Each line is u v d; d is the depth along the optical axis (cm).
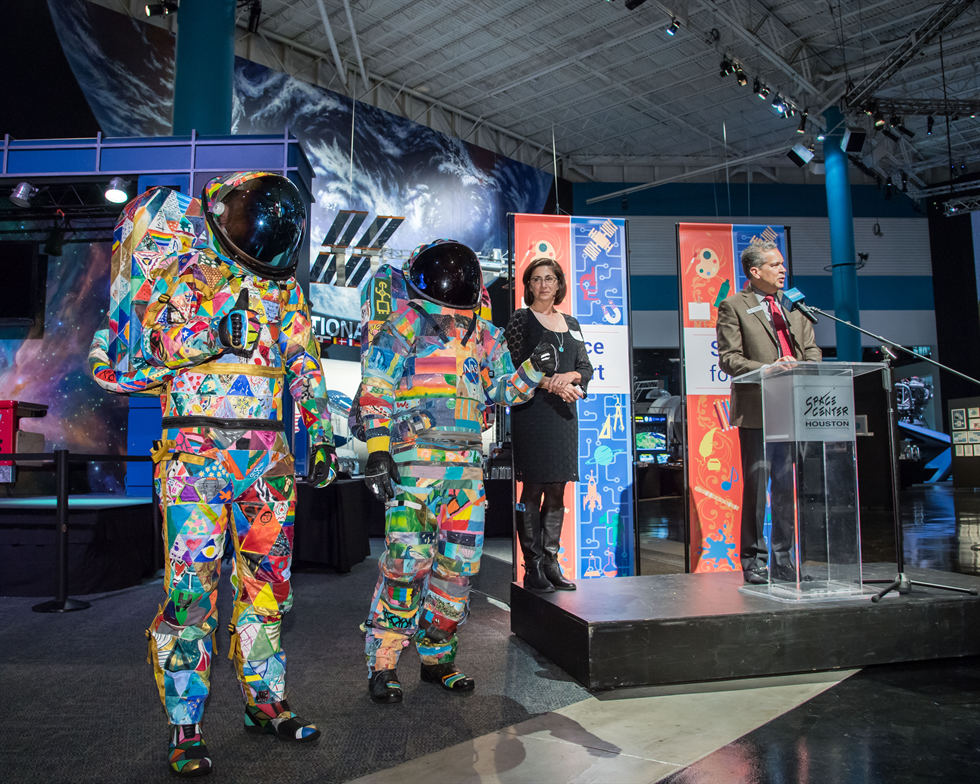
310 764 165
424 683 231
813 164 1350
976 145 1515
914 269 1595
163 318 166
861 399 895
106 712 202
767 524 288
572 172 1563
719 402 375
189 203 183
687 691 219
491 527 727
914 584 271
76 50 838
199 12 674
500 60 1188
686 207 1570
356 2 1029
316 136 1097
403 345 213
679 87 1284
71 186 743
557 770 160
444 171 1261
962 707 202
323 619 332
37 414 705
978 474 1174
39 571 383
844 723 189
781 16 1082
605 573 354
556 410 278
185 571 166
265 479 177
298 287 192
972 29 1097
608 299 365
